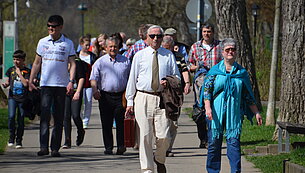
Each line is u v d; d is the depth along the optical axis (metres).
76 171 21.45
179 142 29.95
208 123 19.31
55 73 25.31
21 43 115.31
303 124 24.62
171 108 19.84
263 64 55.59
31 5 113.44
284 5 26.80
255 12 63.56
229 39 19.27
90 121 40.69
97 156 25.45
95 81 25.84
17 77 28.06
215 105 19.17
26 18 114.31
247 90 19.30
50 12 113.12
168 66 20.38
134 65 20.38
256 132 31.67
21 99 27.92
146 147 20.11
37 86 27.84
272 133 30.95
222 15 39.97
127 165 22.98
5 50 57.25
